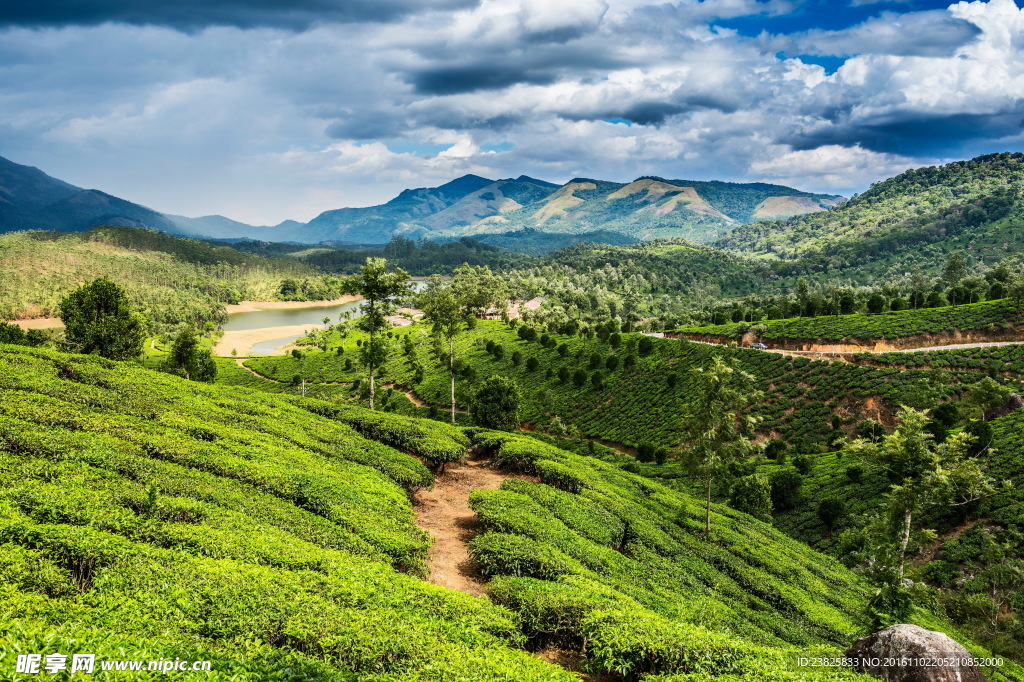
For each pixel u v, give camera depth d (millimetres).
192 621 12789
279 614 13695
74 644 10047
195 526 18188
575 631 18203
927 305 113000
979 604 34469
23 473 18688
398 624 14695
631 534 32125
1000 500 43438
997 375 70688
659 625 17688
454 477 40031
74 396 28797
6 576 12586
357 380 113188
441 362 117438
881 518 28391
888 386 73000
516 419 68625
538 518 28547
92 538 15219
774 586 29875
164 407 31609
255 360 148875
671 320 168375
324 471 28266
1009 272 136875
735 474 58312
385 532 23141
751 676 15219
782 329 108000
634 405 84312
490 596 21016
